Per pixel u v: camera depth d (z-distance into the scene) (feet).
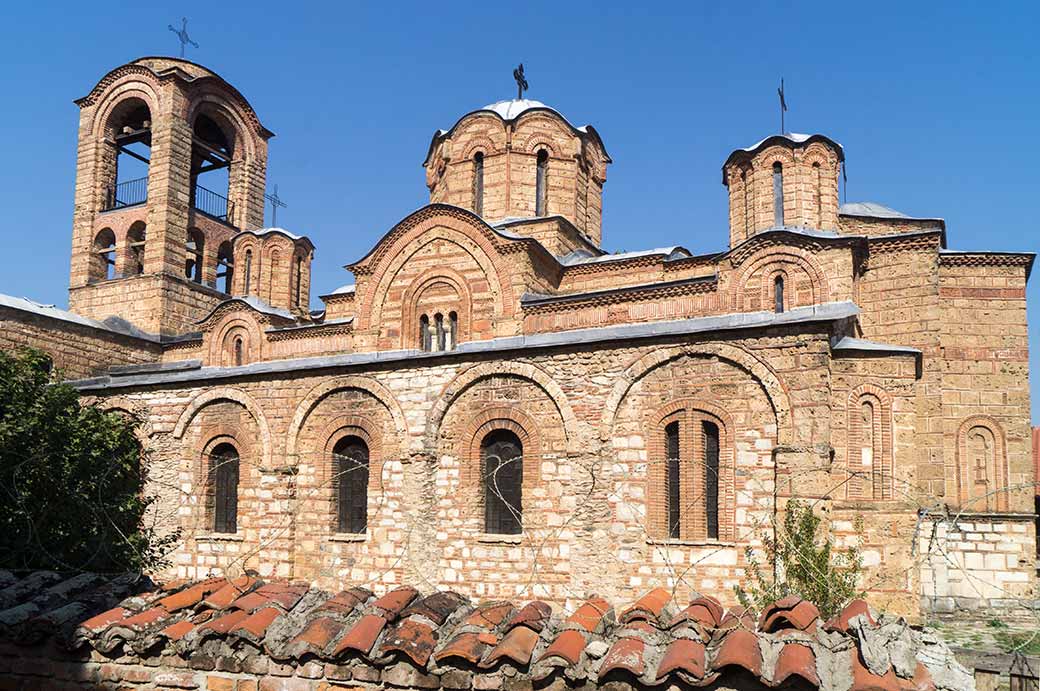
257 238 138.92
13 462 61.31
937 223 100.17
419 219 106.22
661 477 72.02
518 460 78.69
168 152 141.08
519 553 75.77
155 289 139.03
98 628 25.25
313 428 87.61
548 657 22.30
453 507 79.61
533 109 118.93
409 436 82.07
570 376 75.97
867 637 21.21
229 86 152.56
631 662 21.65
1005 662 43.42
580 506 73.72
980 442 94.27
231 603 25.89
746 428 69.56
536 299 99.96
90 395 98.94
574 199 119.65
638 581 70.95
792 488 66.44
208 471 92.73
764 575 66.33
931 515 87.10
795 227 101.40
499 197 118.32
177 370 128.67
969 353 95.86
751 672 20.61
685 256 112.57
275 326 126.62
